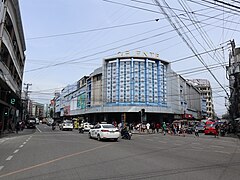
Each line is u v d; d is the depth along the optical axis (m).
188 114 66.69
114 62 54.22
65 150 12.63
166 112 53.38
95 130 20.86
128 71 52.88
